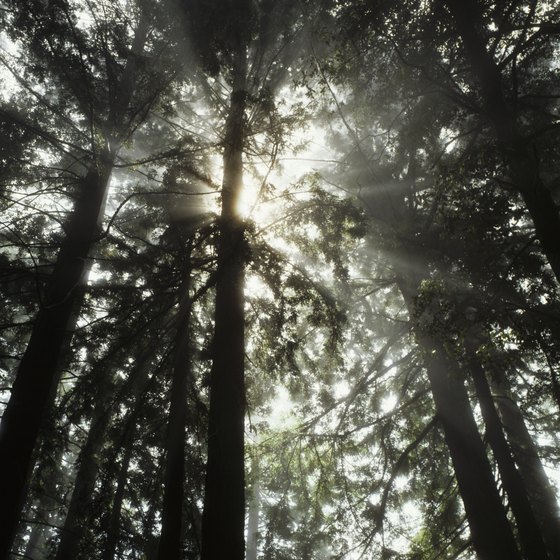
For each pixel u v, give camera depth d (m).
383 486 13.67
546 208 7.96
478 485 10.66
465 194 8.80
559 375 9.93
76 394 10.03
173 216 10.78
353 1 10.85
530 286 9.74
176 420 8.83
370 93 11.65
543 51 10.63
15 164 12.23
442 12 10.09
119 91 11.41
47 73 10.99
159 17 11.42
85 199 10.43
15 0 9.70
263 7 12.09
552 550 12.43
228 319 9.26
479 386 12.24
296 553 13.24
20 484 7.74
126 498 11.14
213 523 7.37
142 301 9.56
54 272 9.60
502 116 8.77
